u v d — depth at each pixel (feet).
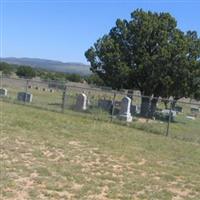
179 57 146.92
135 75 149.38
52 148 56.70
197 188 43.37
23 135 64.28
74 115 103.14
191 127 120.98
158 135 87.92
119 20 152.97
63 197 35.01
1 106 103.81
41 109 109.19
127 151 60.75
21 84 235.20
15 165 44.29
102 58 151.74
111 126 89.97
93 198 35.60
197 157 64.34
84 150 57.88
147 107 129.39
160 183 43.62
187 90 151.84
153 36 150.41
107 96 163.94
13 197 33.65
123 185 40.98
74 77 388.78
